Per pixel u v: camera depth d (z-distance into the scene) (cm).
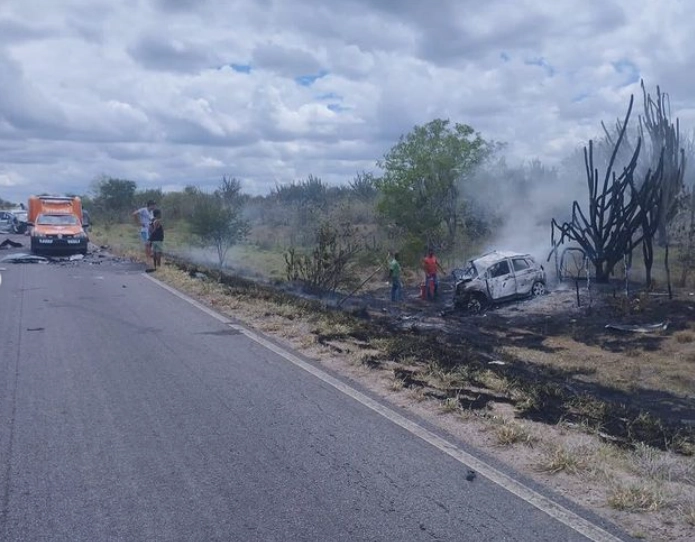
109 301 1720
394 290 2311
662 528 530
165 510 560
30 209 3428
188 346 1181
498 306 2119
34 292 1905
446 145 2831
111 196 6656
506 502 573
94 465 652
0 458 668
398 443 710
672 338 1608
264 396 878
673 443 755
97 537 516
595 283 2180
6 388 912
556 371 1327
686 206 2577
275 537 516
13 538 514
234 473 634
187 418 790
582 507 566
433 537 515
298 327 1319
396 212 2862
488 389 931
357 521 541
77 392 895
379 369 1020
